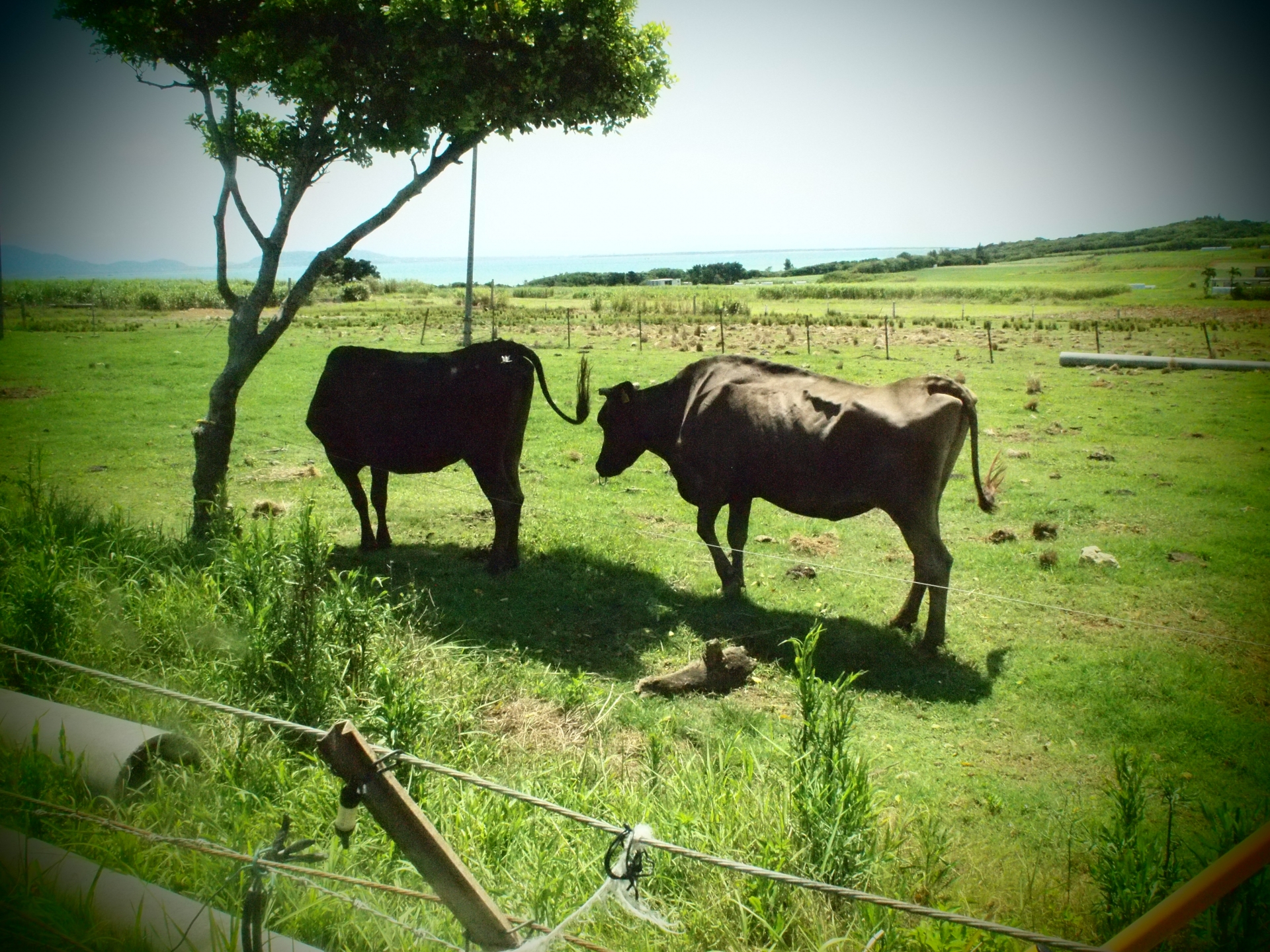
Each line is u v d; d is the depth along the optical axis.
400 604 7.95
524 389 9.27
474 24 8.71
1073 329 38.44
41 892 3.33
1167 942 3.91
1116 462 14.30
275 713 5.51
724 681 6.96
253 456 13.97
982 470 13.79
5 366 22.12
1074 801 5.53
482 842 4.29
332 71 8.96
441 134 9.83
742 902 3.99
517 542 9.41
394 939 3.52
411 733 5.30
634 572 9.41
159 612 6.51
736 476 8.59
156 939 3.15
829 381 8.38
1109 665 7.38
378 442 9.43
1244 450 15.13
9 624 6.09
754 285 121.56
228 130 9.65
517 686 6.74
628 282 136.25
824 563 9.89
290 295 9.77
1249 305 51.28
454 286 91.69
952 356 27.58
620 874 2.59
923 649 7.59
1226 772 5.90
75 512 9.02
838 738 4.73
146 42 9.05
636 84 9.55
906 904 2.30
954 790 5.64
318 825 4.36
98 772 4.41
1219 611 8.56
